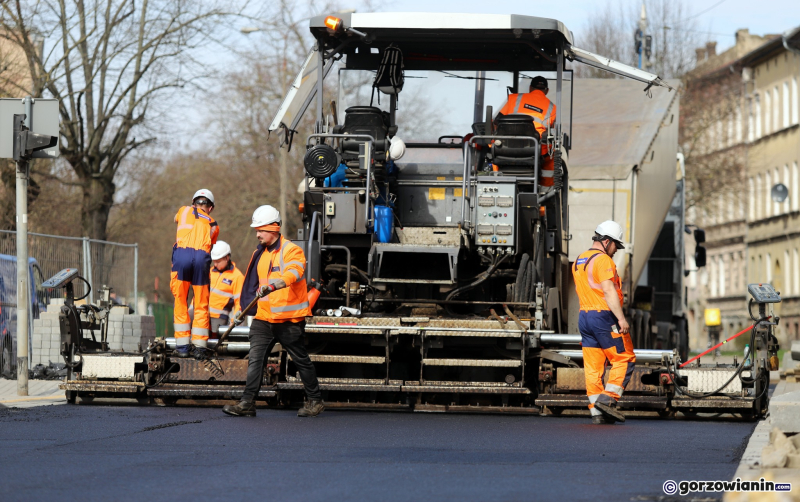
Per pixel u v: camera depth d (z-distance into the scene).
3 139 24.95
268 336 21.22
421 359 22.36
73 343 24.05
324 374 23.72
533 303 22.73
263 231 21.06
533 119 23.81
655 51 103.50
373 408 22.50
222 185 88.56
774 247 123.62
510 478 13.27
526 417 22.05
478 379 23.02
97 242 37.91
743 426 20.83
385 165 23.98
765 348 22.30
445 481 13.02
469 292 24.45
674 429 19.86
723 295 135.75
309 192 23.17
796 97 118.44
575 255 34.41
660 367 22.67
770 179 124.94
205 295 24.28
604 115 38.12
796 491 11.87
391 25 23.64
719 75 115.94
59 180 60.66
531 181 23.38
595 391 21.14
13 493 12.07
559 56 24.42
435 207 24.98
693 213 110.19
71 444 16.48
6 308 32.28
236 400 23.25
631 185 34.31
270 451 15.77
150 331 36.12
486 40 24.70
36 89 56.00
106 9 58.34
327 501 11.63
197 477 13.26
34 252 34.16
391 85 24.67
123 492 12.18
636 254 35.62
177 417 20.69
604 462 14.85
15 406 22.88
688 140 99.50
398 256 23.75
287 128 24.64
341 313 22.70
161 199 76.62
